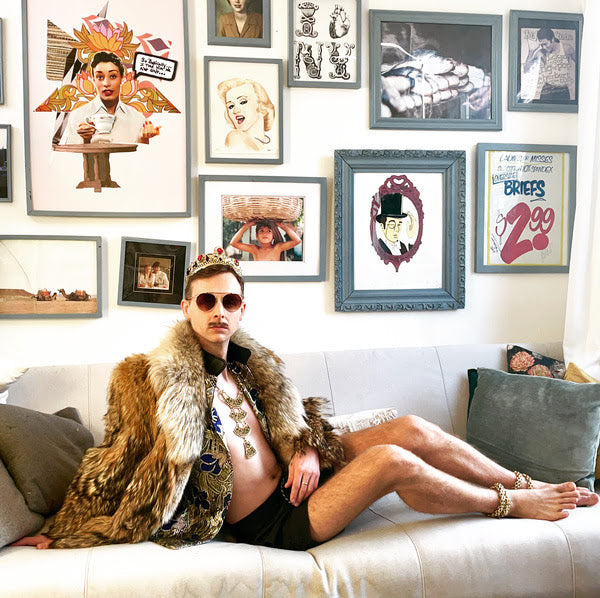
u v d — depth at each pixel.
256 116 2.76
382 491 1.79
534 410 2.32
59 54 2.62
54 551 1.69
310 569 1.67
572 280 2.76
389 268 2.87
